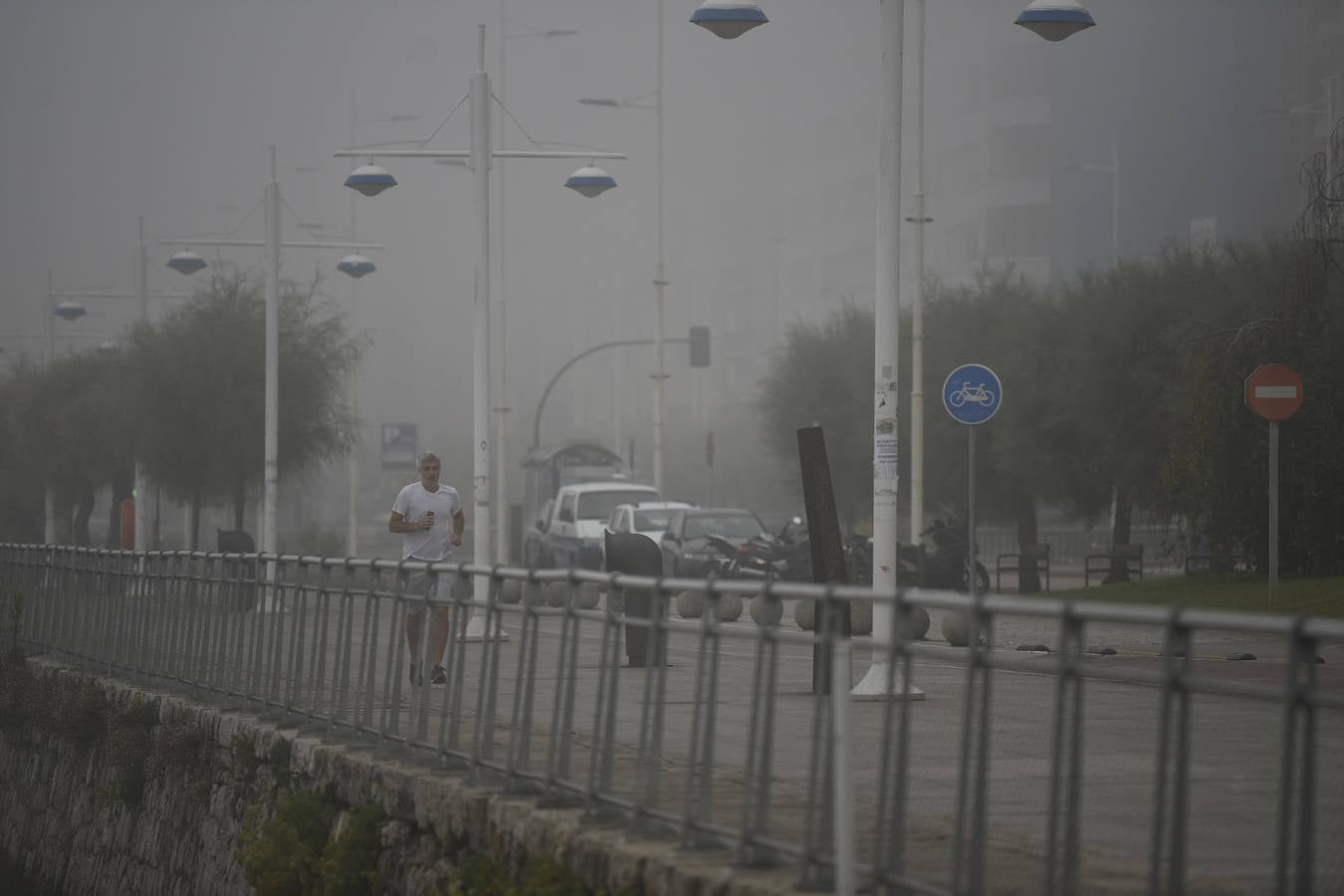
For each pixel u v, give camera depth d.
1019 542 71.00
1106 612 9.52
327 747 19.98
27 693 34.94
